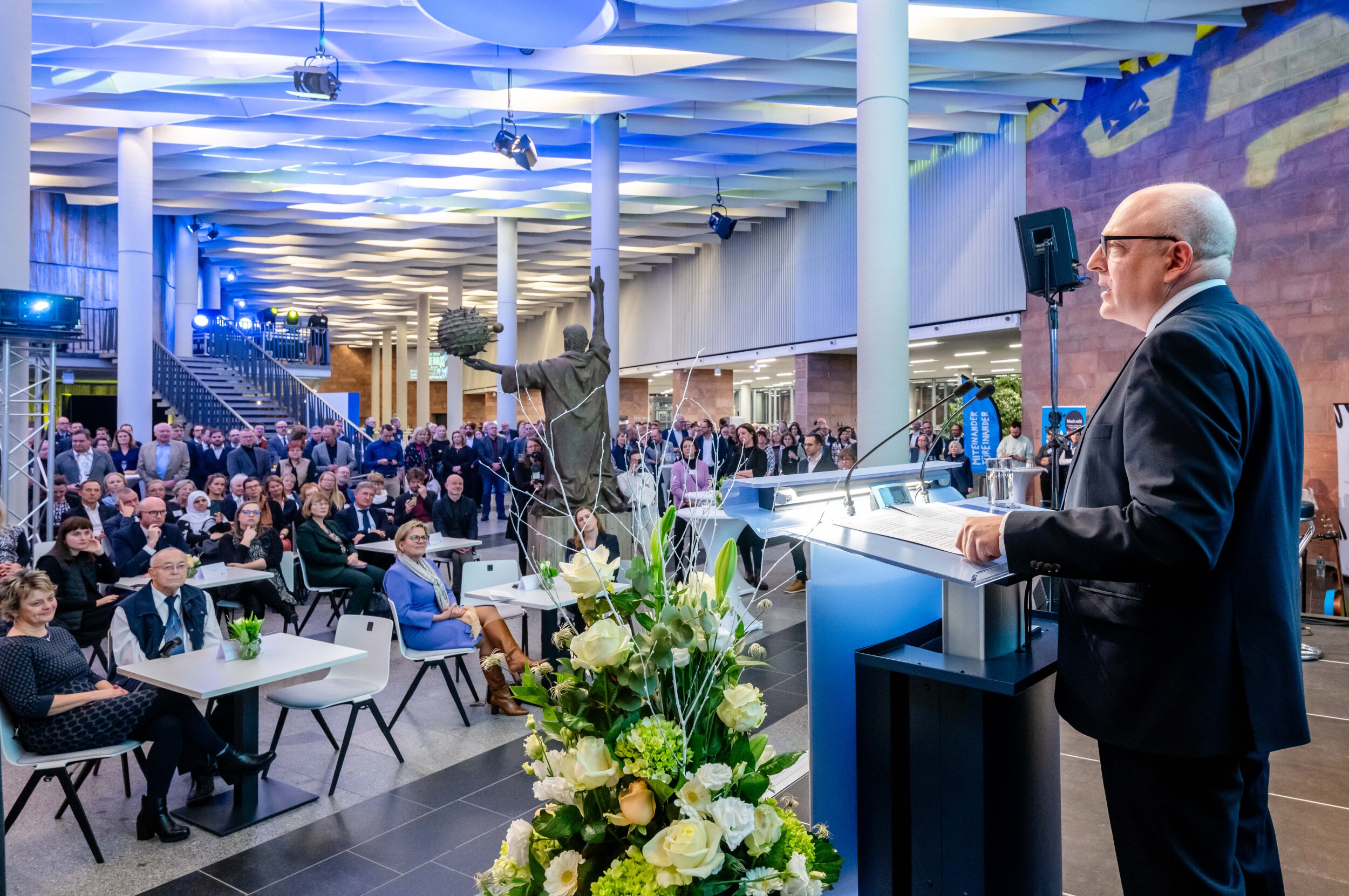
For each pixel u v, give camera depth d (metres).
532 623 6.68
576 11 7.80
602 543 6.28
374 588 6.84
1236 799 1.38
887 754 1.73
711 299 21.91
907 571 2.04
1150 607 1.39
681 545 1.38
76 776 4.00
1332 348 8.65
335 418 19.97
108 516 7.25
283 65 10.56
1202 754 1.34
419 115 12.69
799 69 11.02
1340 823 3.13
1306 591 7.29
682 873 1.09
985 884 1.61
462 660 5.19
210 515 7.70
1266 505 1.37
